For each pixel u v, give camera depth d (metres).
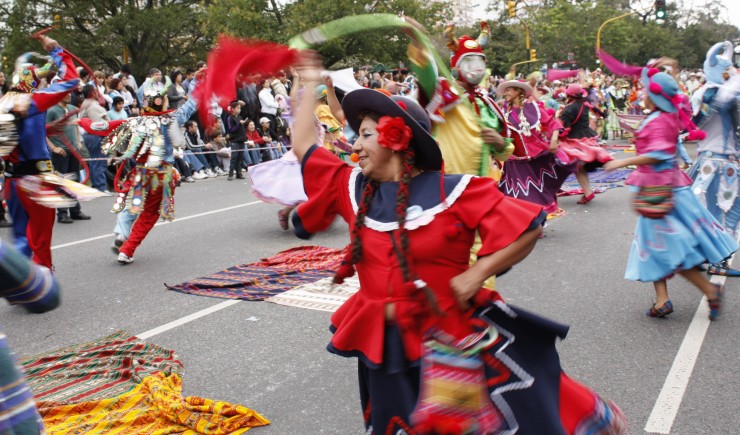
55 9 34.03
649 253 5.55
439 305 2.73
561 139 10.25
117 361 5.02
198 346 5.33
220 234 9.55
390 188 2.81
